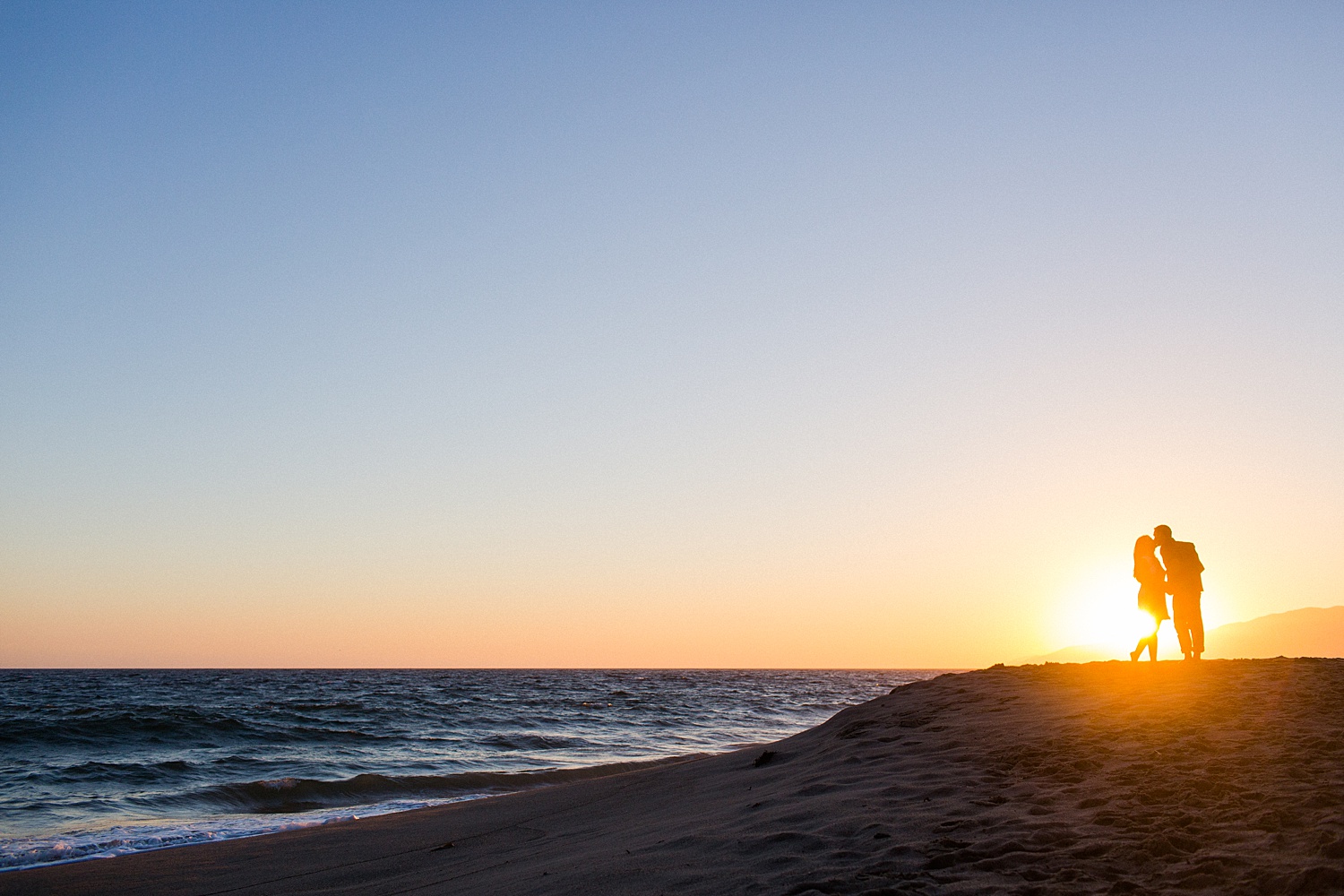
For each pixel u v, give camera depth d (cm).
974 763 824
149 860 981
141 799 1622
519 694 7119
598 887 615
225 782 1934
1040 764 768
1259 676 1092
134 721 2897
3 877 908
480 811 1288
